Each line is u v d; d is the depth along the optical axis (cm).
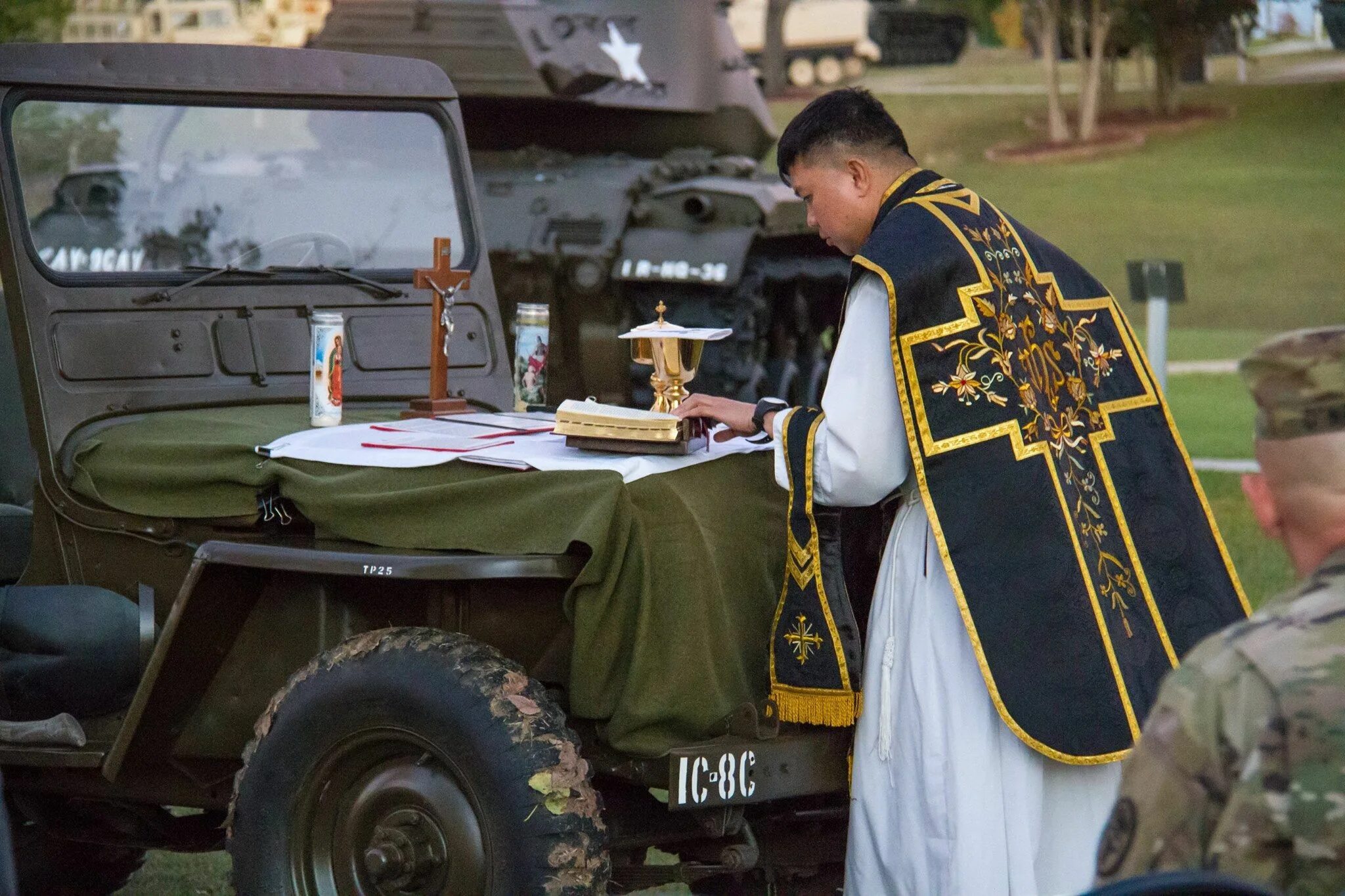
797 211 1458
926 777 501
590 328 1455
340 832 514
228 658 553
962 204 518
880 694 514
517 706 485
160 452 575
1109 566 514
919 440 489
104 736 573
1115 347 549
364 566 499
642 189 1463
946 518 490
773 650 518
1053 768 514
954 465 490
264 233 664
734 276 1364
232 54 664
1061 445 513
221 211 656
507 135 1617
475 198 716
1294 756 285
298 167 674
